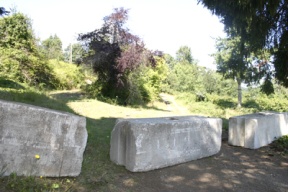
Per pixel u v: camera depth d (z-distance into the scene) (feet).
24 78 45.27
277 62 24.76
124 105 45.85
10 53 44.86
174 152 13.44
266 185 12.09
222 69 58.23
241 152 17.60
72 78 61.72
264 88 31.60
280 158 16.79
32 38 52.26
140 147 11.87
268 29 21.85
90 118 24.67
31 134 9.15
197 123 14.92
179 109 58.13
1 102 8.68
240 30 22.30
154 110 45.16
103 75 46.34
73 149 10.12
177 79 107.65
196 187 11.19
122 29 46.68
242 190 11.30
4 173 8.63
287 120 23.80
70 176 10.07
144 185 10.74
